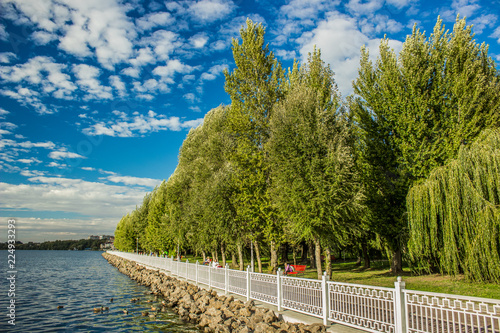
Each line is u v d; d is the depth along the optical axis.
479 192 14.53
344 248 33.62
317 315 9.95
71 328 14.85
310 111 18.50
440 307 6.47
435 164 20.44
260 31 27.52
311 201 16.78
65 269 62.75
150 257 45.84
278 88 27.20
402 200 22.78
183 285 23.66
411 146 22.03
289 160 18.00
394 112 23.28
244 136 26.61
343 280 19.80
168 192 49.88
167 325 14.80
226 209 28.06
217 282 18.67
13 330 14.60
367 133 24.72
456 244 15.49
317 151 17.61
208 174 34.62
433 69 22.39
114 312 18.53
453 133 20.30
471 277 14.50
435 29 22.66
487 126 18.78
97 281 38.66
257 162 24.81
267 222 23.23
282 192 18.31
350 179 17.52
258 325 10.10
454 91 20.48
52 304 22.00
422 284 16.59
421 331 6.89
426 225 17.47
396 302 7.37
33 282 37.66
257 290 13.78
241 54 27.69
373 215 23.14
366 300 8.33
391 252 24.78
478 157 14.99
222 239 29.58
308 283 10.51
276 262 23.75
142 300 23.02
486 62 20.98
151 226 60.19
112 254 121.25
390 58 24.09
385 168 24.17
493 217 13.69
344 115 20.78
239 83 27.84
